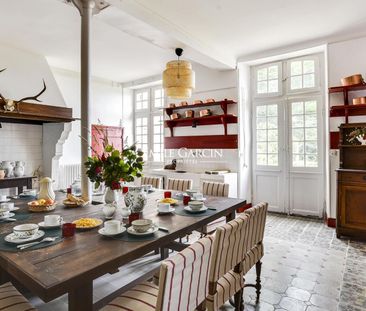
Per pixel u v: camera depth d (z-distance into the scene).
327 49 4.04
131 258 1.40
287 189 4.84
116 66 5.44
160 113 6.47
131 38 4.05
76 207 2.36
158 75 6.07
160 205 2.17
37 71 4.54
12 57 4.26
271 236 3.71
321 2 3.02
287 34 3.89
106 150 2.28
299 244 3.40
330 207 4.08
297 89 4.70
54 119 4.52
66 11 3.23
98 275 1.22
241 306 1.89
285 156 4.86
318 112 4.52
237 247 1.66
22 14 3.29
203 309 1.41
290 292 2.31
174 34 3.51
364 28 3.70
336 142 4.00
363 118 3.80
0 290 1.49
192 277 1.23
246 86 5.12
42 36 3.92
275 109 4.96
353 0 2.99
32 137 4.94
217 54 4.39
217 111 5.13
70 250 1.40
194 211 2.19
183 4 3.03
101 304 1.75
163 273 1.07
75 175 5.53
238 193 4.86
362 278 2.53
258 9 3.16
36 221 1.90
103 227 1.78
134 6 2.91
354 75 3.64
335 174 4.02
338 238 3.59
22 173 4.44
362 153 3.64
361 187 3.39
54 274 1.14
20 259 1.29
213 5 3.05
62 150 4.98
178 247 2.67
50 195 2.37
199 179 4.81
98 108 6.22
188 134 5.54
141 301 1.37
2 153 4.54
